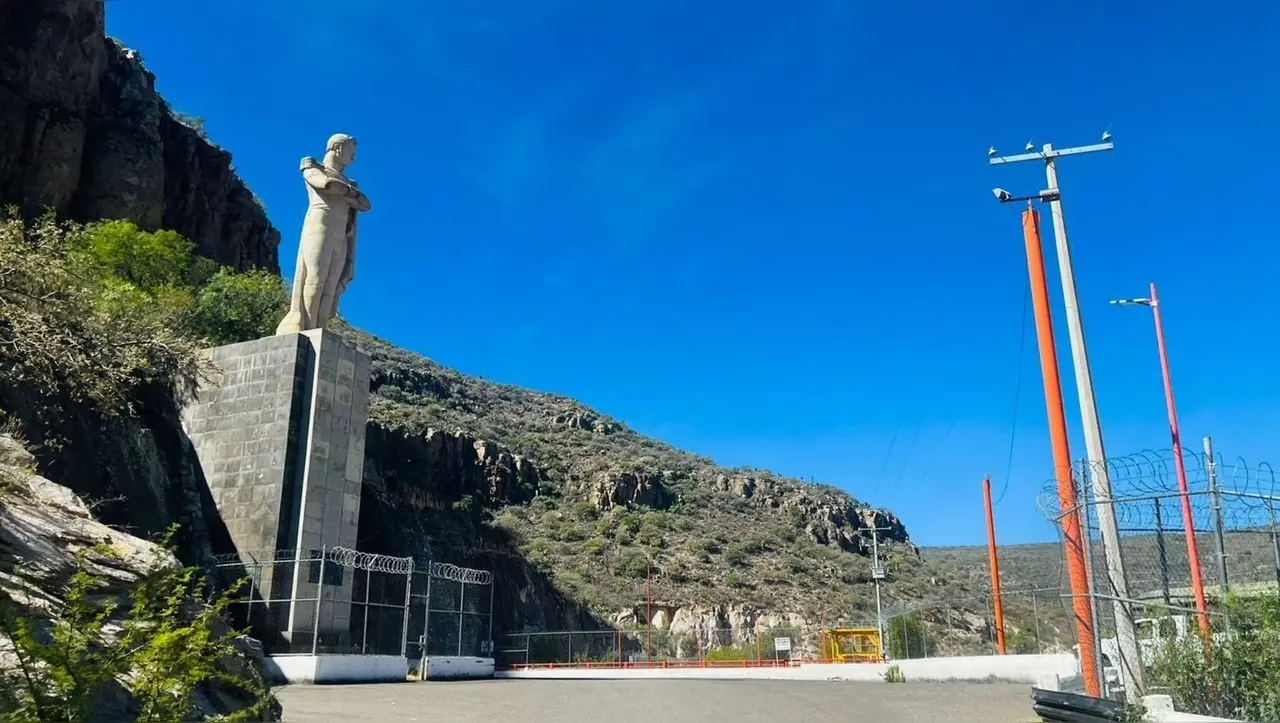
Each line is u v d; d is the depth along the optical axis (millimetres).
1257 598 10984
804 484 105062
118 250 38312
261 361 24688
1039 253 14711
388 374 87375
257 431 24031
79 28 53781
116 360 18000
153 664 5789
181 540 22812
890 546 93938
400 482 62031
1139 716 10289
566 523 72812
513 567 57656
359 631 30234
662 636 55594
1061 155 14867
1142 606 11898
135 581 9383
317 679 20453
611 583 63000
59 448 17469
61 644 5492
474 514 67000
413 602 41094
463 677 26844
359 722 12773
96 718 6449
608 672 36812
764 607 63938
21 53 50062
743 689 21719
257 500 23359
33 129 49312
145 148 55750
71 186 50531
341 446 24641
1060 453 13453
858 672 31141
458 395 96062
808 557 76562
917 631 40812
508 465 76875
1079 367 13641
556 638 51500
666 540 73188
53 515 10000
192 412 25062
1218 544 11969
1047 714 11523
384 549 38719
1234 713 10359
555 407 108812
